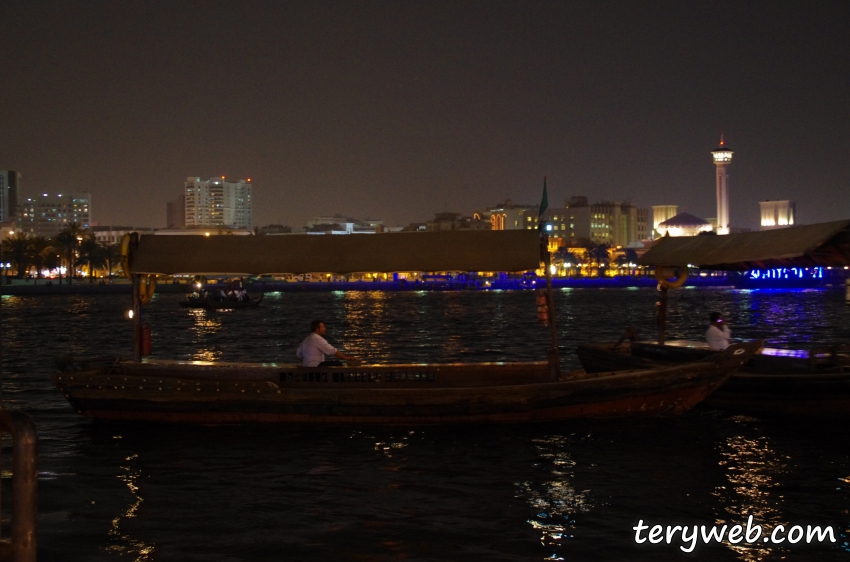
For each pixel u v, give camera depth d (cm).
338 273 1525
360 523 980
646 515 1012
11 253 14050
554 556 870
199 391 1509
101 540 916
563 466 1254
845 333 4572
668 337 4509
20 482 444
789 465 1260
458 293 15462
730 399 1670
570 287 18212
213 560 856
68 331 5059
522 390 1481
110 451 1355
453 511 1029
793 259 1681
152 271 1578
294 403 1494
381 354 3494
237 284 9362
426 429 1498
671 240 2031
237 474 1210
